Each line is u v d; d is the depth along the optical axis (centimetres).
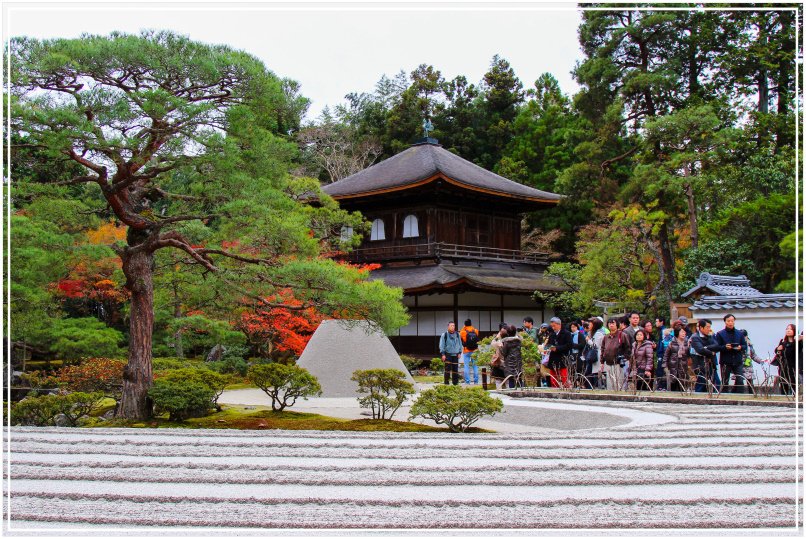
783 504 698
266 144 1465
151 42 1305
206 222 1628
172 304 2027
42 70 1266
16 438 1143
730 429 1115
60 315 2181
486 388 1917
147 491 752
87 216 1603
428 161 3709
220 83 1413
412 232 3650
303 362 1906
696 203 3372
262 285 1584
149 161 1514
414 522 636
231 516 664
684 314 2491
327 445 1047
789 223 2278
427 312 3412
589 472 817
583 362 1697
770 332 1744
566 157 5041
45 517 667
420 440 1101
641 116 3844
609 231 3056
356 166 5531
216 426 1391
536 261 4022
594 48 3853
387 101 6378
